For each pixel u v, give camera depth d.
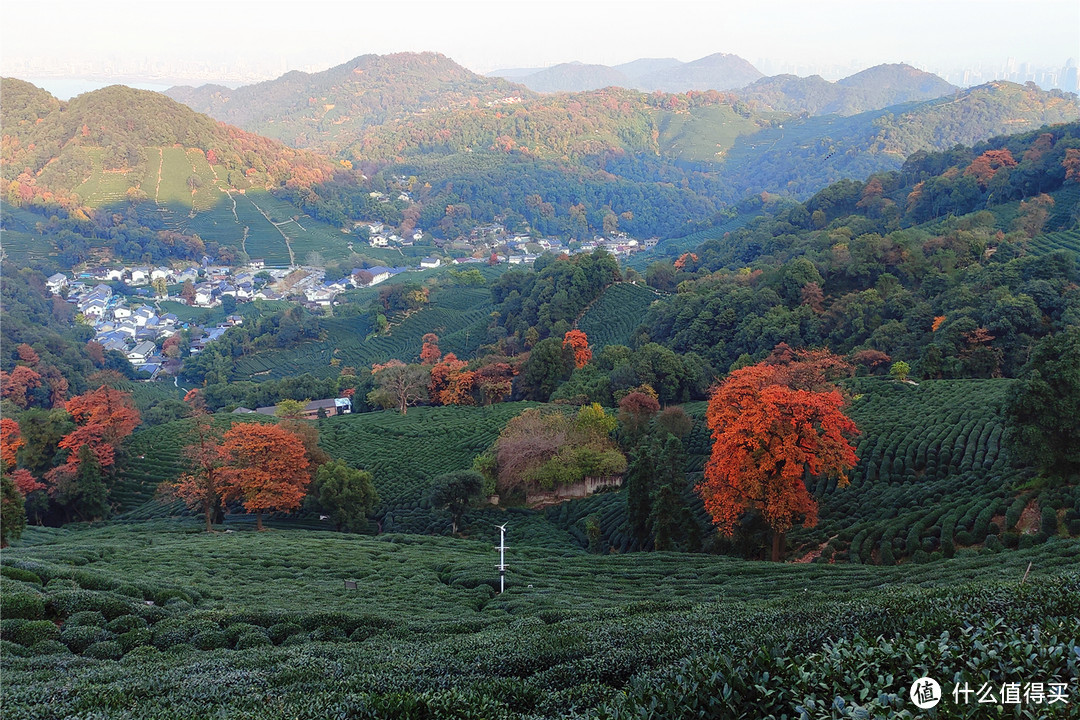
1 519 47.25
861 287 107.44
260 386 130.88
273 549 45.22
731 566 35.81
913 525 38.06
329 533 55.81
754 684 11.10
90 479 67.88
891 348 85.25
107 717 14.48
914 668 10.48
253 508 59.38
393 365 115.38
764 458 39.38
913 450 49.19
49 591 28.27
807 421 39.78
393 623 26.17
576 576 37.53
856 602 17.42
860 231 146.38
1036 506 36.44
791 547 42.28
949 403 56.88
